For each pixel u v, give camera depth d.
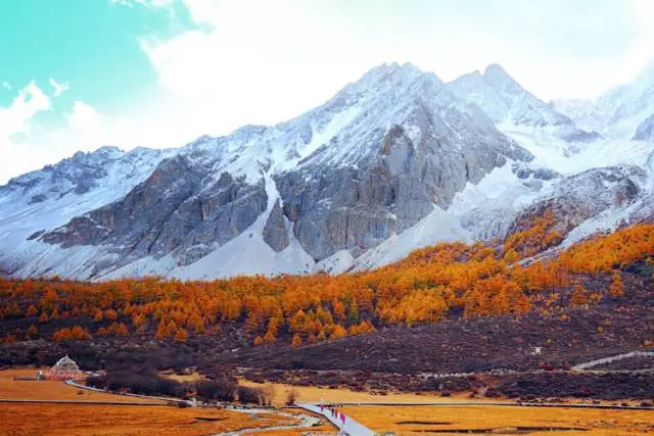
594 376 153.25
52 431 97.19
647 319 198.38
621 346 180.38
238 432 100.81
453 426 104.75
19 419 107.06
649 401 133.25
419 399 149.38
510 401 142.75
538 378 157.50
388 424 107.25
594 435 94.12
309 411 128.12
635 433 95.81
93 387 160.25
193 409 128.00
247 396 145.00
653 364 154.62
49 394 143.38
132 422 108.25
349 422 109.75
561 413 120.62
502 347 193.12
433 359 189.50
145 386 152.75
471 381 164.62
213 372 198.25
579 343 188.38
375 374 183.62
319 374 191.38
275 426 108.06
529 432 98.88
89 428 101.00
